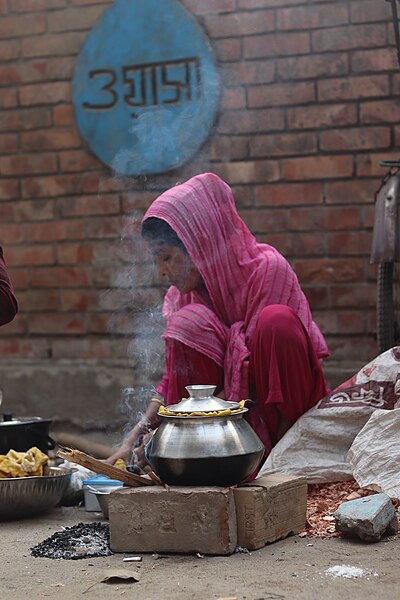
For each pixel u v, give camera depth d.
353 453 4.46
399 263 6.17
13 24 7.53
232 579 3.21
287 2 6.77
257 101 6.88
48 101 7.48
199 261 4.86
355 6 6.66
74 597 3.06
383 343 5.85
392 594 2.99
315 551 3.54
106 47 7.19
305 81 6.79
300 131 6.82
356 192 6.75
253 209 6.95
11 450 4.51
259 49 6.84
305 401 4.68
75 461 3.62
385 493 4.21
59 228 7.51
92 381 7.38
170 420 3.66
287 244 6.90
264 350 4.57
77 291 7.47
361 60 6.67
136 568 3.40
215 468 3.55
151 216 4.86
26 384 7.55
